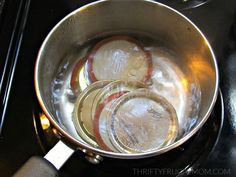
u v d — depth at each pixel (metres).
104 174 0.27
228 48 0.33
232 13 0.34
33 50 0.32
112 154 0.23
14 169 0.27
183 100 0.32
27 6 0.34
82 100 0.30
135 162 0.28
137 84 0.31
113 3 0.30
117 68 0.32
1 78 0.31
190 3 0.35
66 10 0.34
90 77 0.32
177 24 0.31
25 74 0.31
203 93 0.30
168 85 0.32
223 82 0.31
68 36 0.31
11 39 0.32
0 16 0.32
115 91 0.30
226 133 0.29
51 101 0.30
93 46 0.34
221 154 0.28
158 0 0.35
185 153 0.28
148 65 0.32
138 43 0.33
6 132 0.29
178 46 0.33
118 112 0.28
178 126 0.28
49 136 0.29
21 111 0.30
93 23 0.32
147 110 0.29
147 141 0.27
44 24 0.34
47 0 0.35
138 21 0.33
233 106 0.30
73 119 0.30
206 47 0.29
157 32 0.33
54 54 0.31
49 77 0.31
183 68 0.33
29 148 0.28
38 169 0.24
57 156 0.25
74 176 0.27
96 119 0.28
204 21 0.34
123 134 0.28
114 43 0.33
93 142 0.28
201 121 0.25
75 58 0.33
